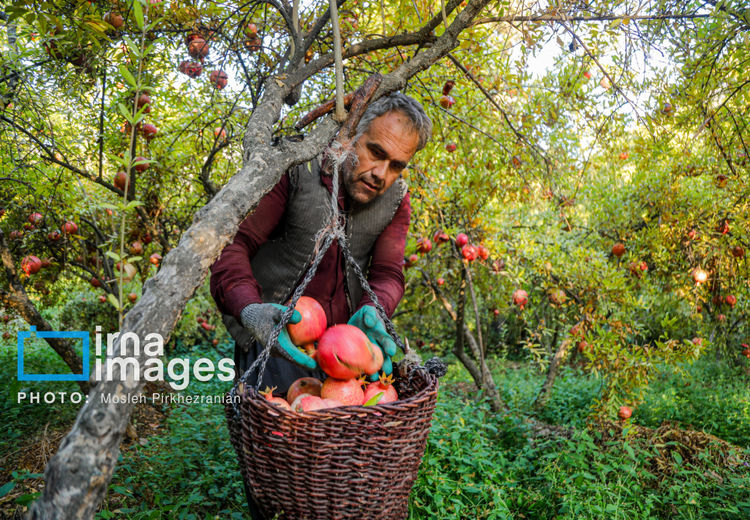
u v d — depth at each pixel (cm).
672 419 512
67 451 77
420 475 274
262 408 122
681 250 525
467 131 395
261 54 302
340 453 124
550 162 376
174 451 311
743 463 358
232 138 385
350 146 157
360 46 206
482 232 468
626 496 295
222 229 104
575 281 465
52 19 186
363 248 194
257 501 135
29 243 427
